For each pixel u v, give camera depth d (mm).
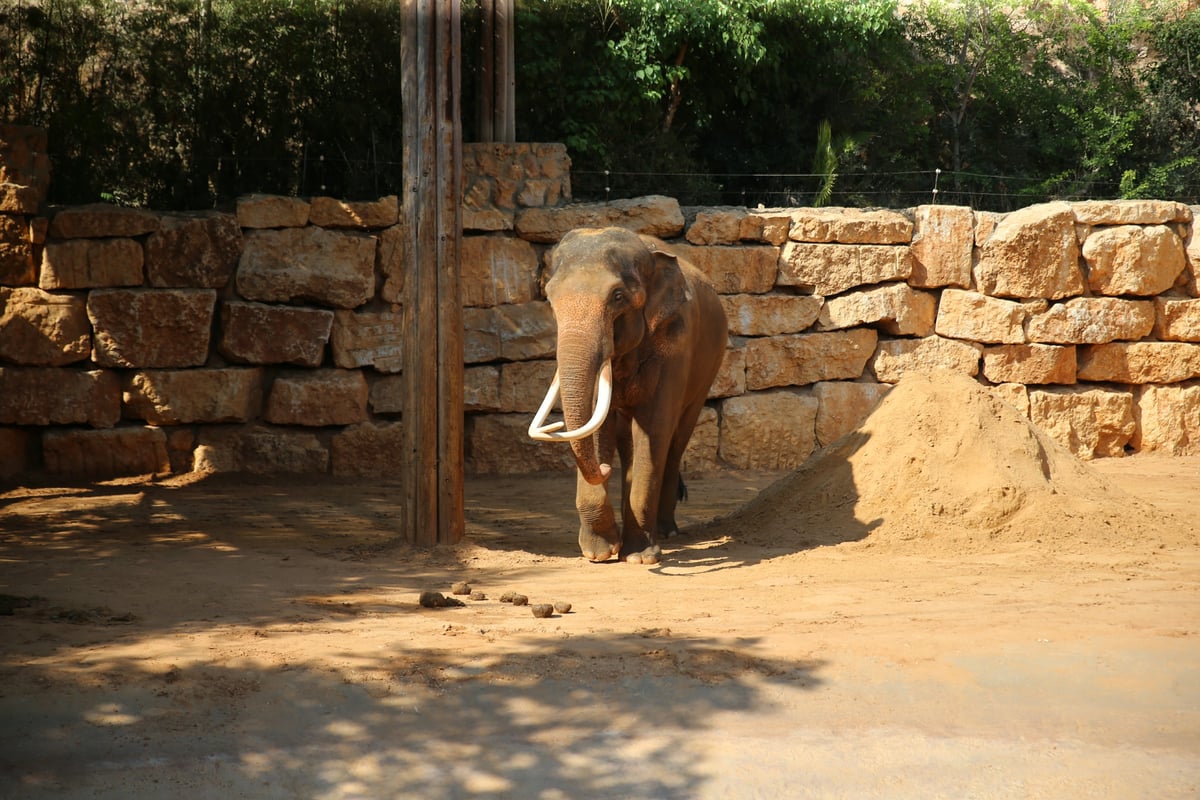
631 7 16125
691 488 11867
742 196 18531
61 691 4453
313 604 6164
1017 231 13281
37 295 11461
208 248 11797
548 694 4531
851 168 19250
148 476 11680
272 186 13906
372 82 13914
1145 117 21469
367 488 11500
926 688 4602
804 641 5207
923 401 8836
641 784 3768
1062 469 8648
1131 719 4273
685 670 4805
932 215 13281
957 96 21141
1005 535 7891
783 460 13031
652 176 16500
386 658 4957
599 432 7719
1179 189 20422
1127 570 6969
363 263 12156
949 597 6219
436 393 7965
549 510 10383
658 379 7723
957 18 21547
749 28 16672
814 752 3992
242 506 10258
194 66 13477
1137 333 13617
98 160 13273
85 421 11586
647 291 7512
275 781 3787
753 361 12945
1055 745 4043
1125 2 22734
